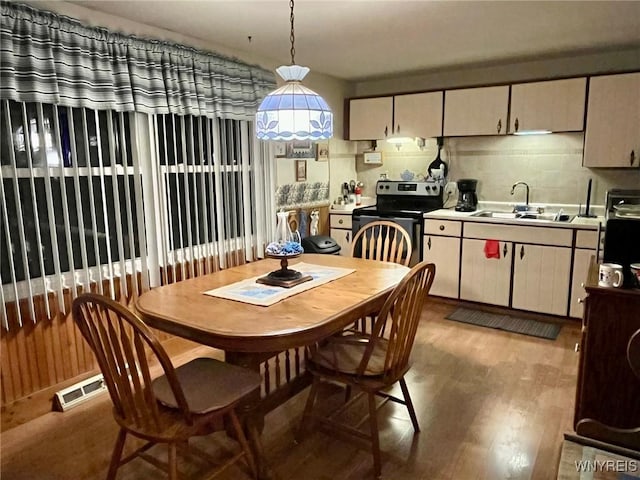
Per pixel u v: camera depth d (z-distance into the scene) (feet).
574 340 11.16
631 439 6.05
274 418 7.95
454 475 6.43
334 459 6.84
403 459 6.79
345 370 6.63
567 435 6.36
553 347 10.77
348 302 6.71
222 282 7.85
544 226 12.10
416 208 15.28
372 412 6.47
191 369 6.59
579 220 12.27
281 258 7.60
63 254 8.45
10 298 7.70
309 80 14.80
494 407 8.17
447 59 13.24
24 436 7.53
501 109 13.38
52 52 7.79
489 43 11.53
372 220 14.70
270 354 7.11
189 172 10.66
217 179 11.29
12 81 7.35
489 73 14.40
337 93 16.07
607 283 6.29
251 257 12.46
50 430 7.71
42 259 8.04
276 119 6.86
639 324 6.16
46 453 7.08
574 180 13.50
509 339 11.27
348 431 6.79
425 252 14.12
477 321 12.50
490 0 8.48
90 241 8.85
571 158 13.47
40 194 8.02
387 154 16.70
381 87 16.42
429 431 7.47
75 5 8.41
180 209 10.46
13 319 7.79
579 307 11.96
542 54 12.71
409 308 6.48
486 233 13.00
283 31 10.26
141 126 9.50
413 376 9.37
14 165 7.53
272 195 12.92
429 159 15.88
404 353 6.80
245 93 11.77
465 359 10.16
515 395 8.58
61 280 8.36
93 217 8.77
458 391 8.75
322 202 15.57
